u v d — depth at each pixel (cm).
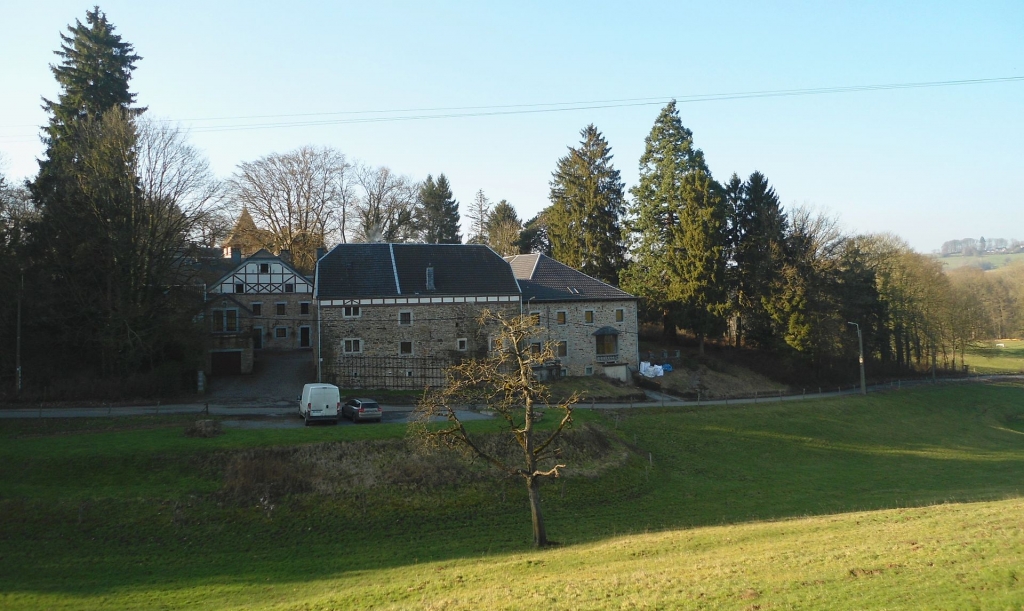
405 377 4672
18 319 3831
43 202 4041
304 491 2714
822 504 2923
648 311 6569
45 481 2627
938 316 7694
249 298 6022
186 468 2762
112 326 3991
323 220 7169
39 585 1934
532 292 5412
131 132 4156
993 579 1293
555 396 4709
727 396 5528
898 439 4694
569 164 7175
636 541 2138
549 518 2733
